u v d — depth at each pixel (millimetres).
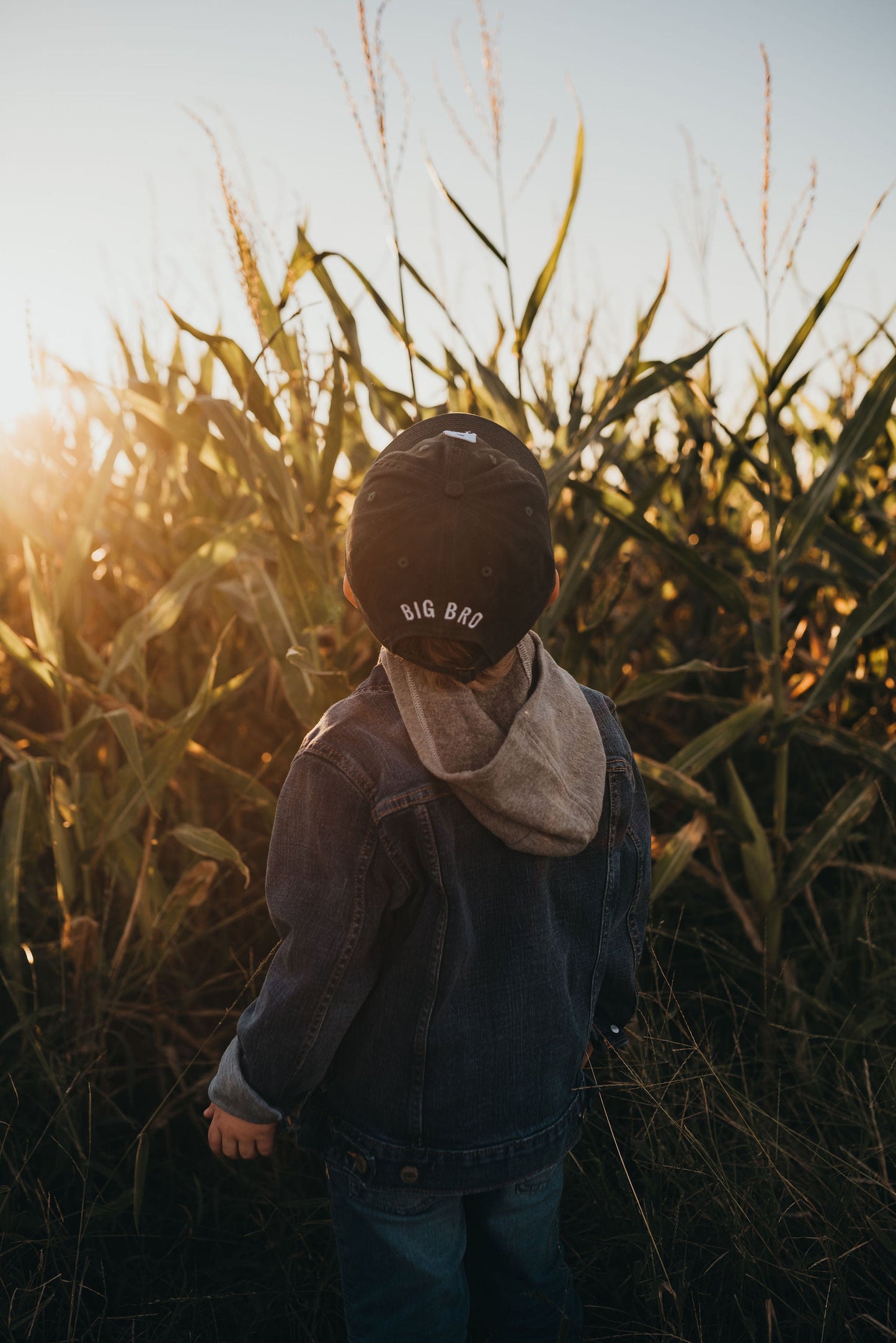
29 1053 1657
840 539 1958
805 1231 1326
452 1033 932
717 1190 1306
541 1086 991
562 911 999
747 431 2125
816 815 2434
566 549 2326
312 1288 1364
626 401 1730
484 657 824
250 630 2418
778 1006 1736
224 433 1695
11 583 2664
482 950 932
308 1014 892
